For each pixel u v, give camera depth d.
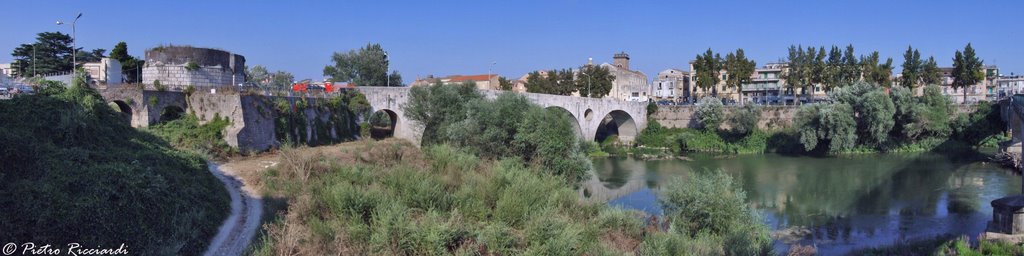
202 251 22.31
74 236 19.44
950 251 29.48
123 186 21.62
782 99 113.50
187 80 53.16
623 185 55.59
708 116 84.75
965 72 93.00
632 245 29.48
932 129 74.12
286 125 48.34
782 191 51.22
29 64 76.00
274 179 34.16
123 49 70.25
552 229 27.69
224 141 42.50
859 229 38.00
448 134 49.91
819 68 96.44
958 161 65.12
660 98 142.75
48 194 20.05
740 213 33.31
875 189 50.78
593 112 81.00
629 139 90.31
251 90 47.12
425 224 26.19
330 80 100.19
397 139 59.53
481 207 31.23
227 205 28.27
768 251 29.64
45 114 28.03
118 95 39.88
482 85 132.50
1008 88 131.12
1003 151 62.34
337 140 55.53
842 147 72.75
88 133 29.12
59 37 78.75
